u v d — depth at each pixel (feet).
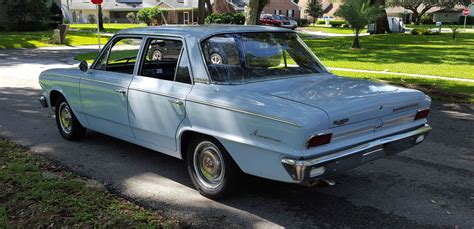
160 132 15.29
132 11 241.76
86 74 18.65
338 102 12.21
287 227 12.52
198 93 13.69
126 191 14.97
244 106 12.37
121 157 18.65
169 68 15.66
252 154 12.46
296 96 12.71
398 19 133.49
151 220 12.64
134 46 16.85
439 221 12.84
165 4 211.82
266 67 14.90
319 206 13.87
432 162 18.10
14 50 77.56
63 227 12.03
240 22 140.36
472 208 13.70
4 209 12.75
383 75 42.91
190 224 12.65
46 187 14.56
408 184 15.67
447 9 253.03
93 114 18.53
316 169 11.51
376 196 14.62
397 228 12.41
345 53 67.31
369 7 74.43
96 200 13.83
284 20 172.96
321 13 266.36
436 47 78.13
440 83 37.96
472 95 32.71
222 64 14.16
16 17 119.14
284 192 14.90
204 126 13.57
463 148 20.06
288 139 11.45
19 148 19.58
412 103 13.82
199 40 14.33
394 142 13.37
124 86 16.31
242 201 14.20
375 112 12.62
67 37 100.27
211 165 14.14
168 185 15.60
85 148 19.86
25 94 33.68
